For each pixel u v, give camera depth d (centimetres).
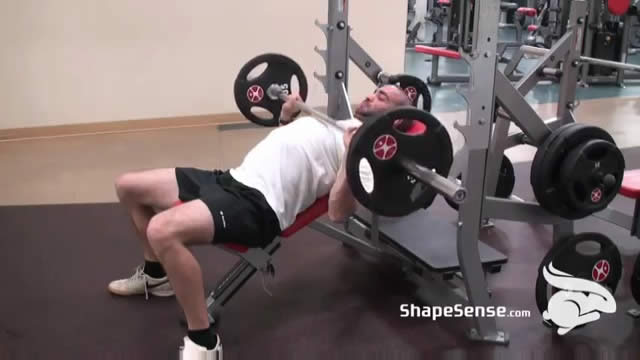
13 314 201
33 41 403
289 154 190
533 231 279
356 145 159
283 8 450
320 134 194
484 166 177
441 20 762
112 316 202
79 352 181
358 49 255
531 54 262
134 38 424
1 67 401
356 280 230
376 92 204
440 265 206
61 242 257
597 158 187
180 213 171
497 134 253
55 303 209
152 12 423
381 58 488
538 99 537
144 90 436
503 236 274
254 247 187
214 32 440
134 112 438
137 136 421
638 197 223
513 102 189
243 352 184
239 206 179
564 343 191
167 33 430
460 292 213
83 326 195
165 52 433
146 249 208
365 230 247
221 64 448
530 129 194
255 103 262
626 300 216
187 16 431
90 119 429
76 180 333
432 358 181
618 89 589
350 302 214
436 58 582
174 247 167
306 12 457
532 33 684
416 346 188
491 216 192
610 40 588
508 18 877
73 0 404
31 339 187
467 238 183
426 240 227
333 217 185
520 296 221
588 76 596
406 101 202
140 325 197
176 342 188
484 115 173
